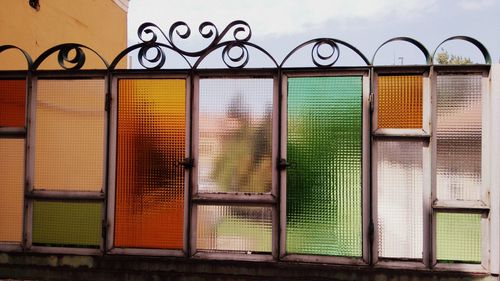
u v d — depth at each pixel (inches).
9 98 132.3
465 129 115.0
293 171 120.5
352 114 118.5
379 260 116.8
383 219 117.1
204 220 124.2
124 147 126.9
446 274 113.8
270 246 121.3
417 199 115.8
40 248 129.4
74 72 129.0
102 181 128.0
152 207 125.7
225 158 123.6
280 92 121.0
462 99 115.3
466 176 114.5
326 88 120.0
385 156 117.4
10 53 168.7
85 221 128.8
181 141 125.4
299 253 119.9
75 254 128.2
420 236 115.6
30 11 184.4
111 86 127.3
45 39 196.5
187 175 124.0
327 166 119.3
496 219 111.7
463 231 114.6
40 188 130.0
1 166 131.6
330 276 118.3
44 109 130.2
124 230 126.5
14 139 131.7
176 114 125.8
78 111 129.3
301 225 120.2
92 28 249.6
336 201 118.8
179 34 125.9
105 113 127.3
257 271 121.3
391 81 117.8
